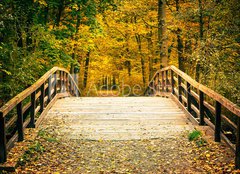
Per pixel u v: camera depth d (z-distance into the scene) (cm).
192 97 991
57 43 1428
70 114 1003
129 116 986
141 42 2523
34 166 584
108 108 1102
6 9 1119
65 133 803
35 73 1284
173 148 697
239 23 1035
